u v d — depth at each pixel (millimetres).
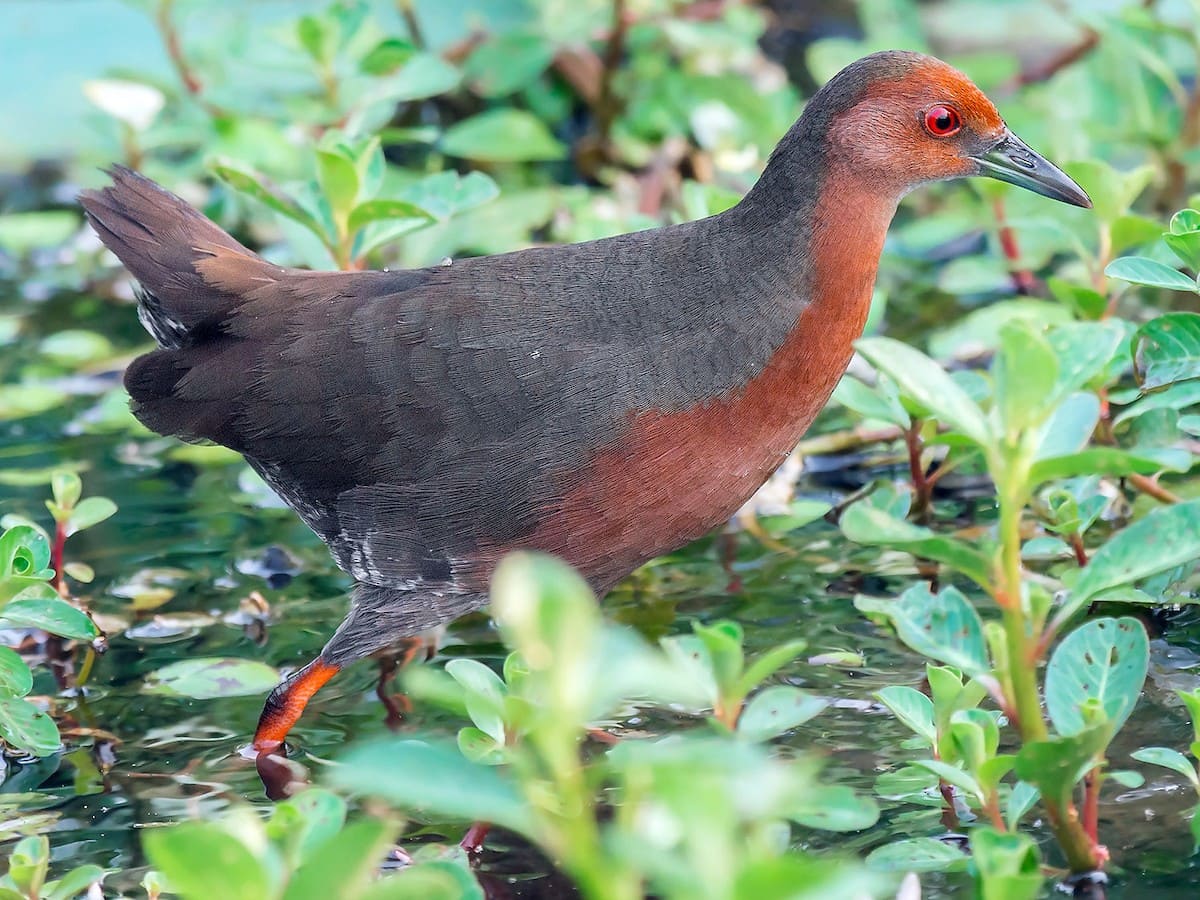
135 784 8031
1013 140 8820
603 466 8203
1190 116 13344
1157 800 7391
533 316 8383
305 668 8461
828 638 9016
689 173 14359
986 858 6070
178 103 14219
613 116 14758
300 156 13414
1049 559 9617
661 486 8281
